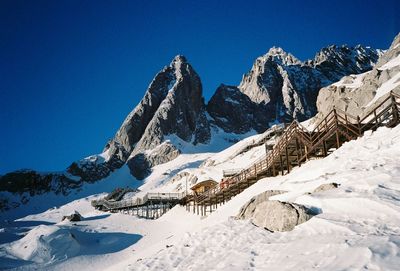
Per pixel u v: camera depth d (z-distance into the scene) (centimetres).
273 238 1363
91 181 19762
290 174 2980
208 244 1603
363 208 1234
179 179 12569
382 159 1770
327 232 1173
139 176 19600
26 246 4172
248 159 10331
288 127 3391
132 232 5088
